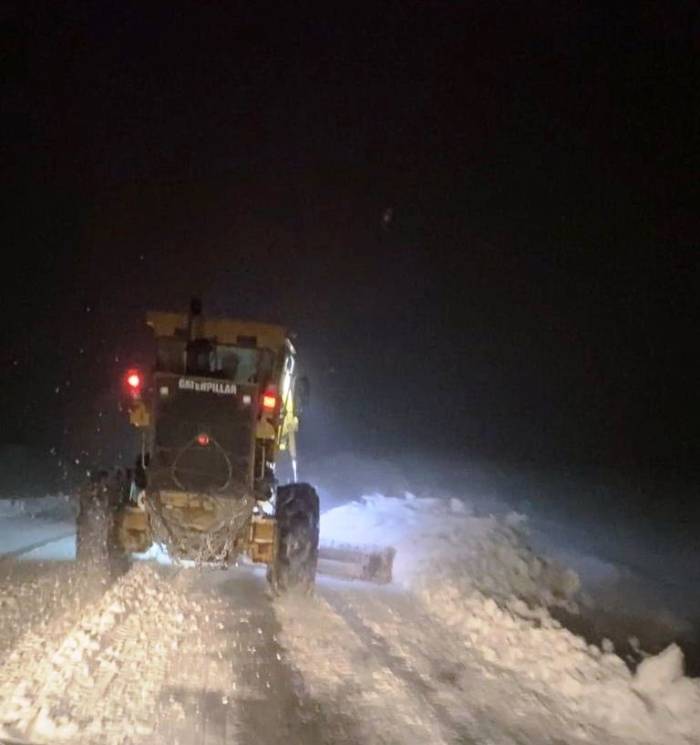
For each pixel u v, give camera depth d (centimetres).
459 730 725
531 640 945
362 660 886
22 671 766
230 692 767
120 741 645
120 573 1178
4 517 1720
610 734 745
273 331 1199
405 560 1341
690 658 1094
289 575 1126
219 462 1132
